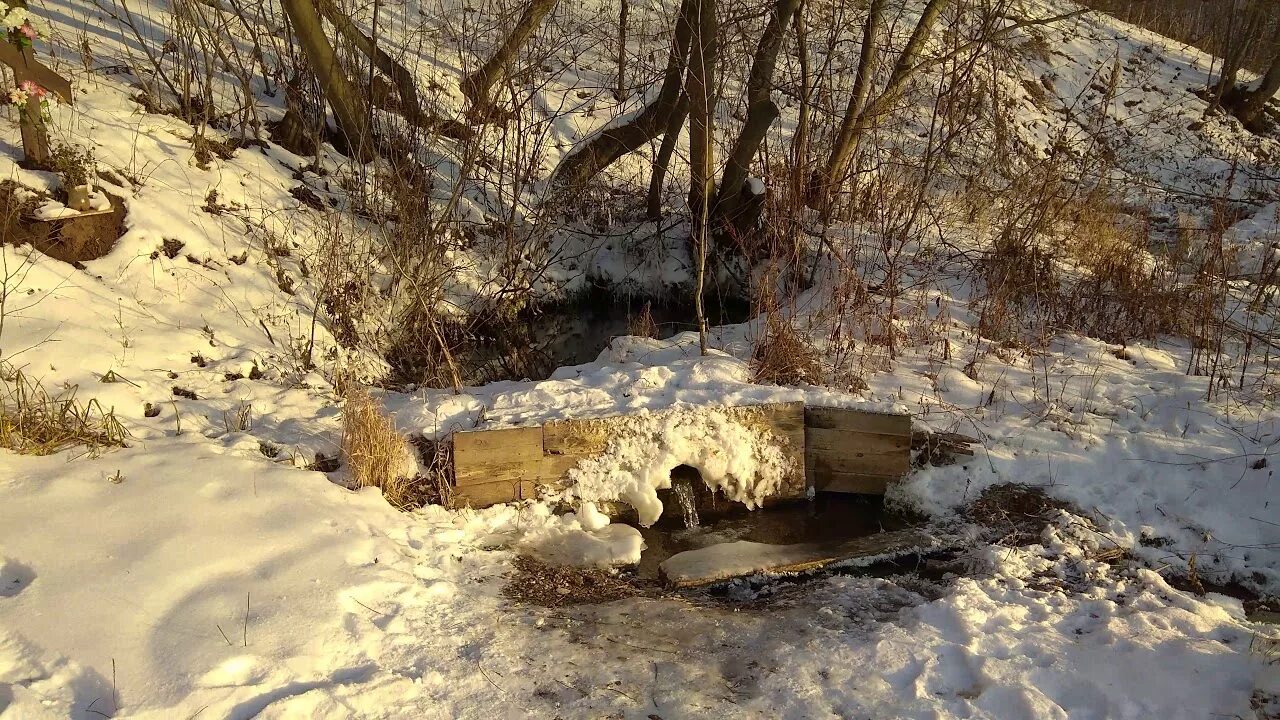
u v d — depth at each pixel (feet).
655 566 17.57
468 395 21.83
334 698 11.78
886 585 16.46
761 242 31.50
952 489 19.76
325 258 26.86
